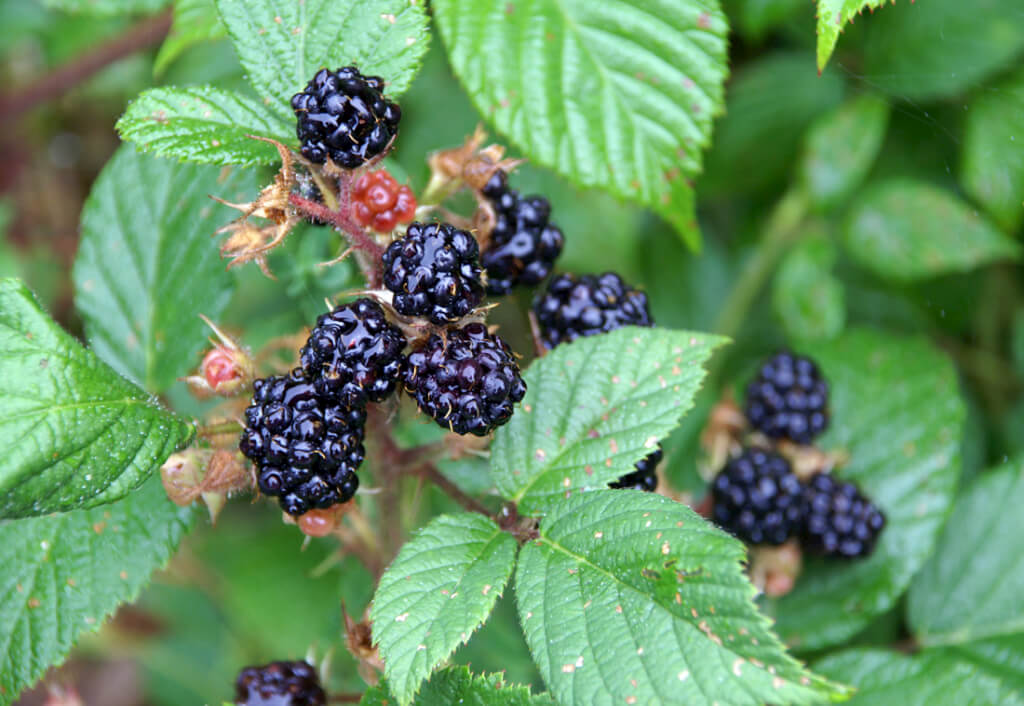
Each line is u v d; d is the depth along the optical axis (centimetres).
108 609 50
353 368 46
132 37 65
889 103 62
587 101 52
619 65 52
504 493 49
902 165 68
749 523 53
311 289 54
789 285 62
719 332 68
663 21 52
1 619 50
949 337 71
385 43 49
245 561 62
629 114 52
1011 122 59
